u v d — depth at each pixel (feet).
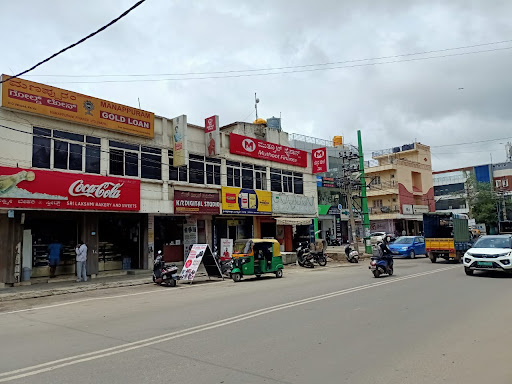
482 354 18.65
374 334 22.43
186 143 64.59
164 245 69.26
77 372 17.06
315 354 18.92
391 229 165.58
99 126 56.65
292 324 25.21
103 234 61.26
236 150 78.84
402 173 170.60
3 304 39.60
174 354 19.34
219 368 17.15
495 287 39.55
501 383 15.16
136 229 65.98
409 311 28.68
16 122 48.80
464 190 212.84
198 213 69.21
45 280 53.16
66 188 51.24
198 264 53.88
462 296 34.63
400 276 51.60
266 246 57.21
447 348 19.63
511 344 20.13
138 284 53.72
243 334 22.95
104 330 25.38
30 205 47.78
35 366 18.04
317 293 38.47
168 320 27.78
